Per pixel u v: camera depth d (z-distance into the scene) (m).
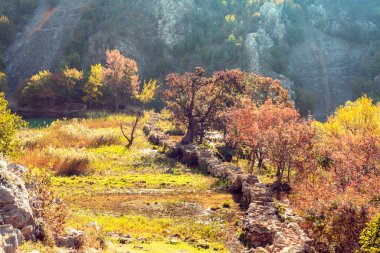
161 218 18.02
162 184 25.12
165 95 43.22
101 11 116.12
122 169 30.25
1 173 9.05
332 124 32.31
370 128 30.38
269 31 118.94
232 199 21.69
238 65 106.44
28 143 35.44
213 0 127.38
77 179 25.66
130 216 17.94
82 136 41.09
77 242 10.27
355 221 13.98
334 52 122.56
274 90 48.94
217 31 117.62
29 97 81.81
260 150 30.19
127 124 57.25
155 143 44.03
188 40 113.50
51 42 108.94
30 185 11.13
